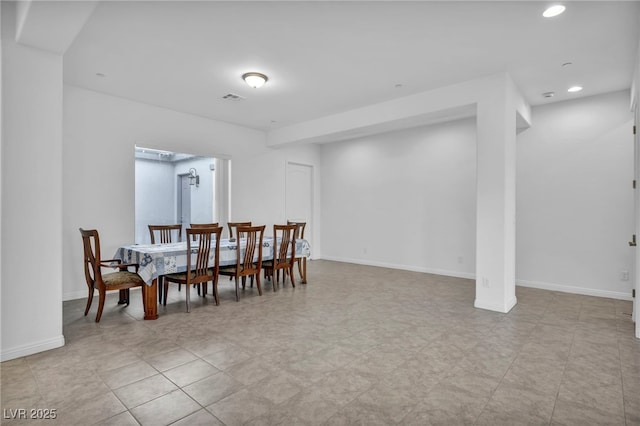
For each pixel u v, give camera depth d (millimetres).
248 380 2184
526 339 2893
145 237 6828
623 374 2279
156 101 4641
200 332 3027
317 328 3148
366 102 4652
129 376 2221
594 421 1771
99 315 3262
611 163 4246
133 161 4617
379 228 6590
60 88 2672
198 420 1767
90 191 4234
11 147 2432
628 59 3287
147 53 3207
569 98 4430
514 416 1813
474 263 5418
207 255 3766
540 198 4719
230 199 5855
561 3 2393
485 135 3699
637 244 3020
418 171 6051
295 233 4793
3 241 2400
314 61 3365
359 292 4523
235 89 4176
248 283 5059
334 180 7320
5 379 2164
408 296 4312
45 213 2590
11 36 2436
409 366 2391
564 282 4562
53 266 2631
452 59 3305
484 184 3713
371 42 2979
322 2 2389
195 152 5336
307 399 1967
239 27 2736
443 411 1857
